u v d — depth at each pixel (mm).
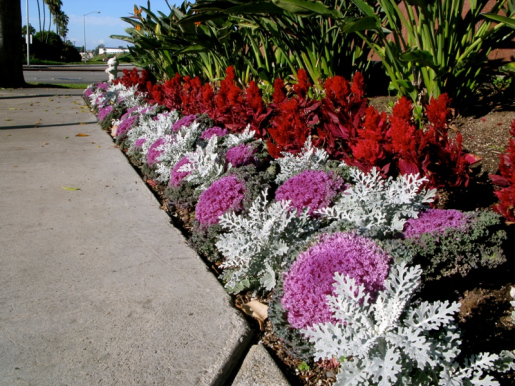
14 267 2867
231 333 2156
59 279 2705
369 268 1941
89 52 103125
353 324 1698
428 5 4000
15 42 16891
